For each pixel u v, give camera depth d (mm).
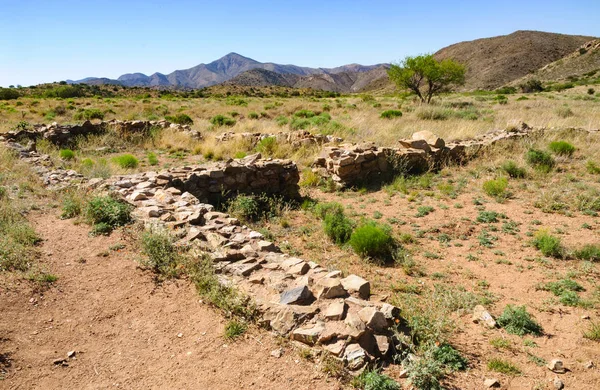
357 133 15867
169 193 7234
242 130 18609
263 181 9039
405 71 33219
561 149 11500
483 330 4246
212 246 5168
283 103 35500
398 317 3996
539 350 3900
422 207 8375
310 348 3562
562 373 3537
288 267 4680
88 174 9938
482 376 3465
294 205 8945
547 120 17750
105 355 3709
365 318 3664
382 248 6199
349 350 3412
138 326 4105
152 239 5270
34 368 3492
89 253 5438
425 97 35344
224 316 4191
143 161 13016
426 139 11828
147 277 4926
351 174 10188
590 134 13555
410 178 10688
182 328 4055
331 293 4055
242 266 4699
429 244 6734
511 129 14164
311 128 16516
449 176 10812
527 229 7246
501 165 10852
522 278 5508
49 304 4379
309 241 6844
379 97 46781
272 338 3807
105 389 3307
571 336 4145
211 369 3490
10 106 29547
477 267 5867
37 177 8633
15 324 4008
